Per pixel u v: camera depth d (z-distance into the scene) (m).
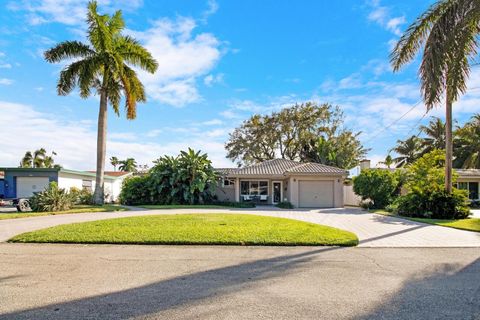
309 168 23.64
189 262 5.99
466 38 10.02
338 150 35.22
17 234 8.82
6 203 22.47
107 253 6.74
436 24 10.56
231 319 3.43
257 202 25.56
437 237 8.95
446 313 3.60
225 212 16.30
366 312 3.63
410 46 12.37
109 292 4.29
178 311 3.64
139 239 7.90
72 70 19.27
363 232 9.87
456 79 9.89
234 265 5.78
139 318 3.45
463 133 30.33
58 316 3.50
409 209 15.12
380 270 5.45
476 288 4.48
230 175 24.38
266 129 37.88
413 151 38.06
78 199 20.31
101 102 20.00
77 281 4.77
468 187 25.28
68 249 7.14
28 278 4.92
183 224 10.44
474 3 9.91
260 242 7.72
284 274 5.20
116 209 17.73
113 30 20.27
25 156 51.78
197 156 23.14
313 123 36.94
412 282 4.77
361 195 21.34
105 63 19.45
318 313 3.60
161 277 5.00
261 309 3.71
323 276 5.09
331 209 20.62
